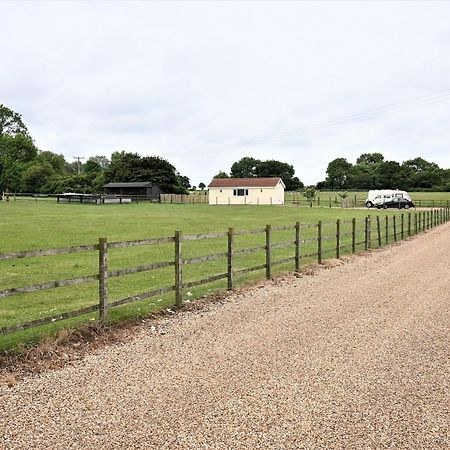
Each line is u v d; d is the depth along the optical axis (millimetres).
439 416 4320
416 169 138125
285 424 4152
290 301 9070
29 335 6523
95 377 5176
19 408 4402
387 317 7871
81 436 3912
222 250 16750
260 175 133125
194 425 4113
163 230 24031
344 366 5555
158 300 8945
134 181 85875
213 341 6512
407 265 13961
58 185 92500
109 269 12836
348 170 136000
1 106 87938
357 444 3842
